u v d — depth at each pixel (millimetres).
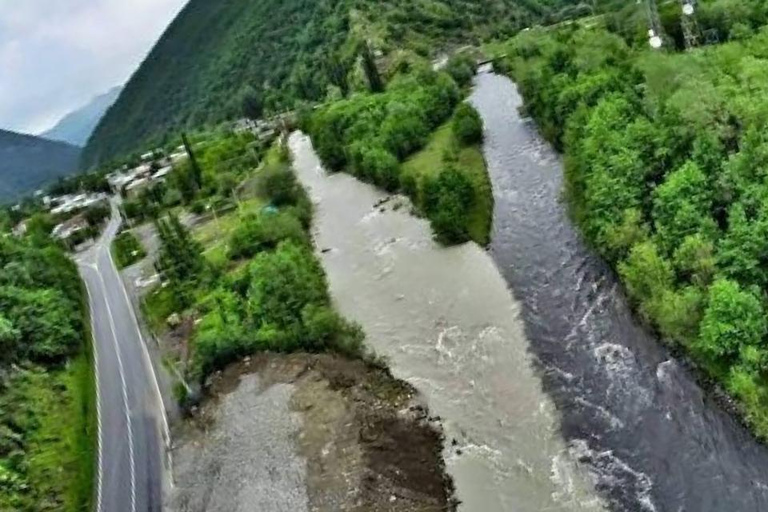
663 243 59062
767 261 51188
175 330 90188
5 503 63188
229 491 57250
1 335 87562
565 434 52875
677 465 46344
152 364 84375
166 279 108750
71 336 95625
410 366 67375
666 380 52562
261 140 194250
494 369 62750
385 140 121000
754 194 54156
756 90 65125
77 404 80688
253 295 84250
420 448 56375
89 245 158500
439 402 61219
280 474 56688
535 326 66188
